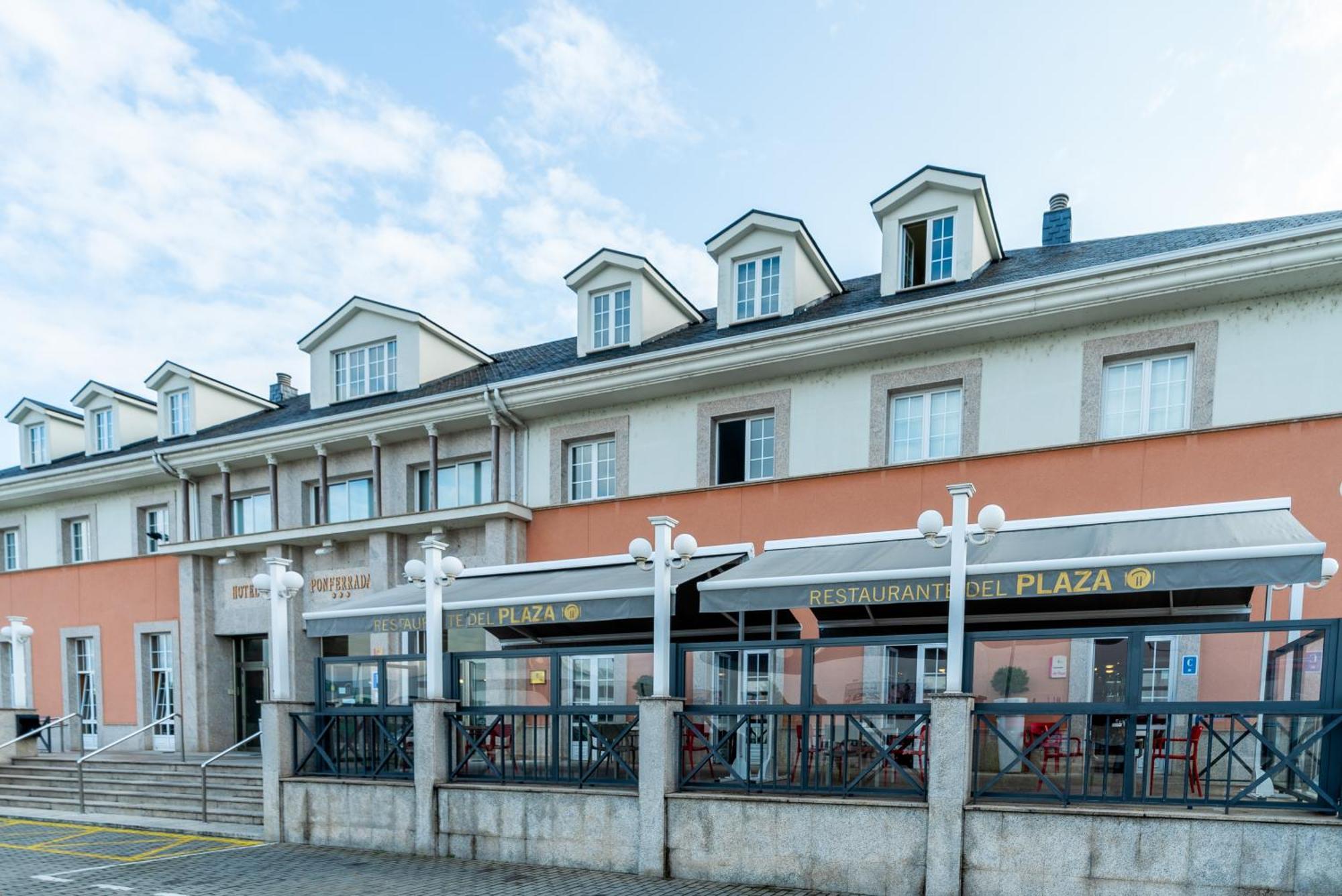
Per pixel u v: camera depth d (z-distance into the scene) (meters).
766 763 9.09
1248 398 10.79
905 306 12.31
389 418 16.78
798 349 13.25
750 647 9.27
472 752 10.50
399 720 11.09
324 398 19.48
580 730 9.98
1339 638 7.11
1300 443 10.36
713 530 14.12
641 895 8.41
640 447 15.16
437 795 10.38
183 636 19.22
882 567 9.37
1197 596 10.50
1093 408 11.72
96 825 12.88
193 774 14.83
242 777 14.40
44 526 22.77
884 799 8.39
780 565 10.57
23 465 25.52
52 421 25.16
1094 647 8.15
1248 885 6.86
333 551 17.81
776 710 8.91
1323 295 10.48
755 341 13.48
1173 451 11.02
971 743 8.02
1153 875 7.13
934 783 7.88
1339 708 7.06
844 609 12.12
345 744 11.38
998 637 8.16
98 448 23.86
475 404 16.02
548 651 10.38
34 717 17.73
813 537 11.91
